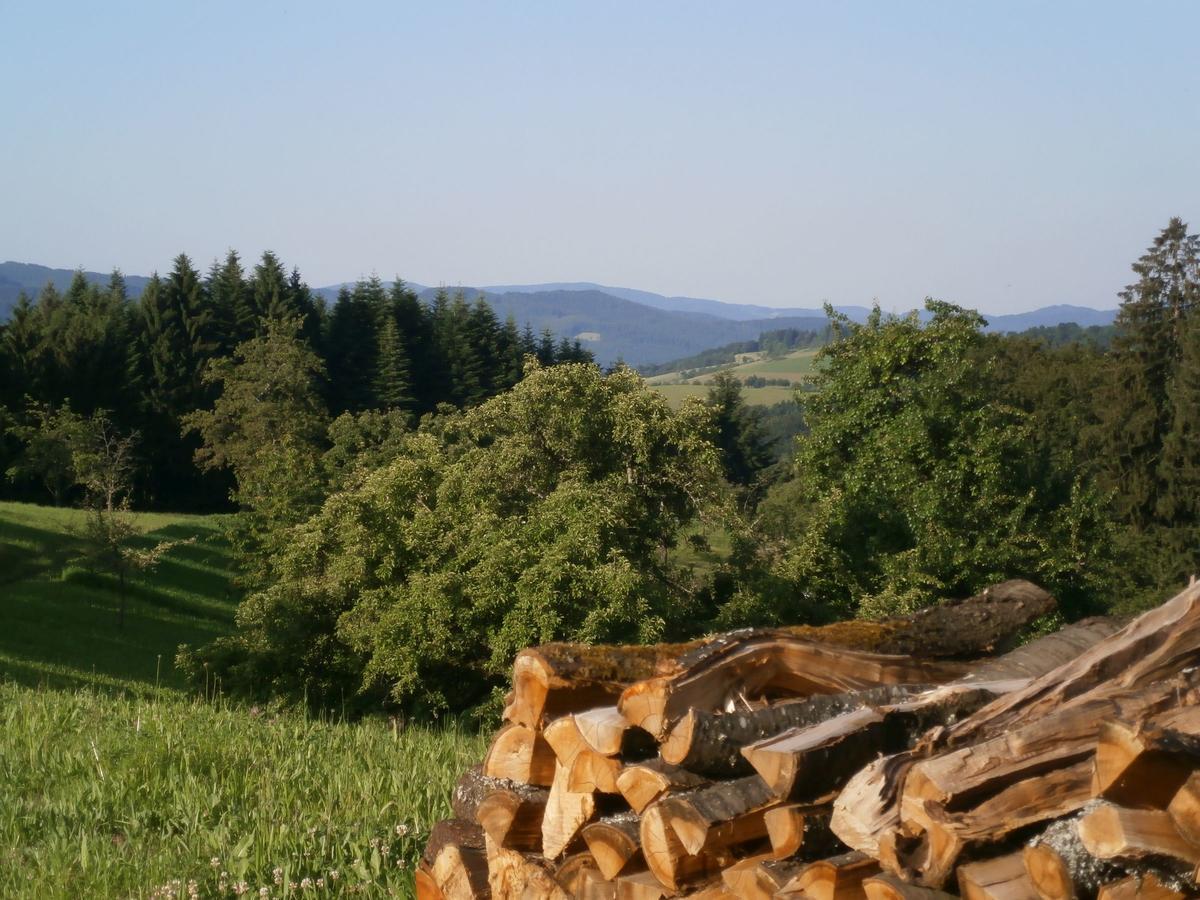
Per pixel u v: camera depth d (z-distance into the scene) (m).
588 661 4.64
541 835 4.82
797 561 20.94
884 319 26.58
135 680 26.59
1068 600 22.98
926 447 23.97
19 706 10.32
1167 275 53.78
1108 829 3.06
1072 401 54.12
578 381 21.84
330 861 6.47
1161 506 48.38
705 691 4.33
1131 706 3.50
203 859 6.49
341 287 87.12
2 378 68.38
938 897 3.41
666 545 21.64
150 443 72.38
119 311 79.25
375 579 20.73
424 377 88.06
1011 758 3.44
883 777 3.60
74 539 38.72
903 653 5.38
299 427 61.81
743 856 4.06
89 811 7.17
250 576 30.34
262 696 20.44
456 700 19.39
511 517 19.75
